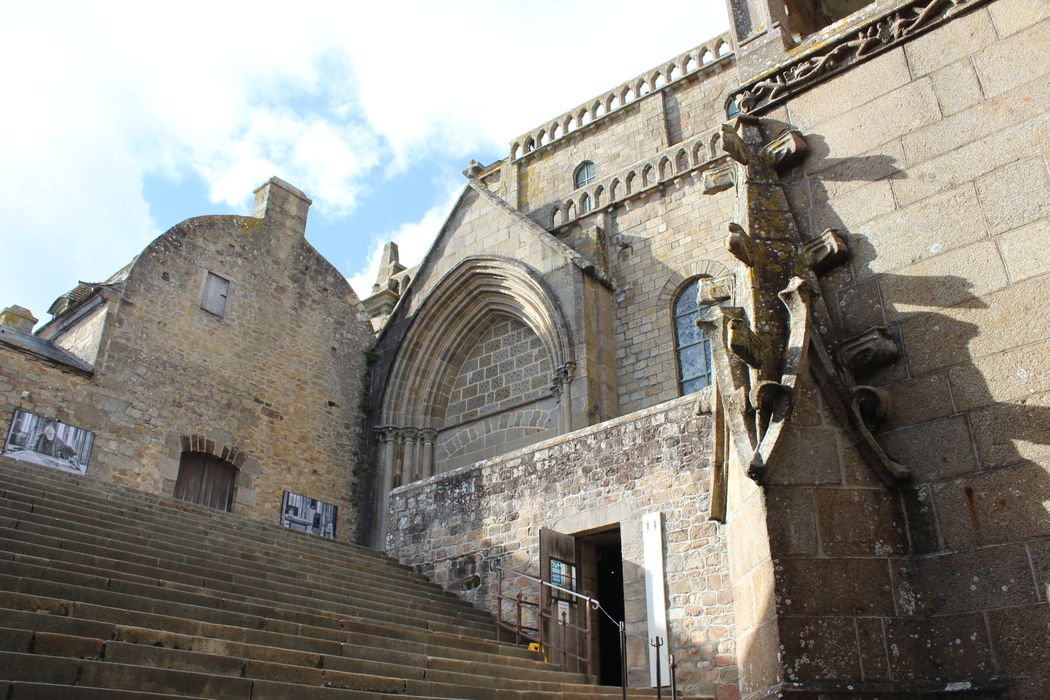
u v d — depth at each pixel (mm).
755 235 6734
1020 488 5277
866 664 5133
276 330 23828
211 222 23328
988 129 6344
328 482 23469
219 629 8688
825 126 7215
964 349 5816
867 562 5438
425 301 24953
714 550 12703
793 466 5648
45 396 18406
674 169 24594
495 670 10875
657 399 21828
